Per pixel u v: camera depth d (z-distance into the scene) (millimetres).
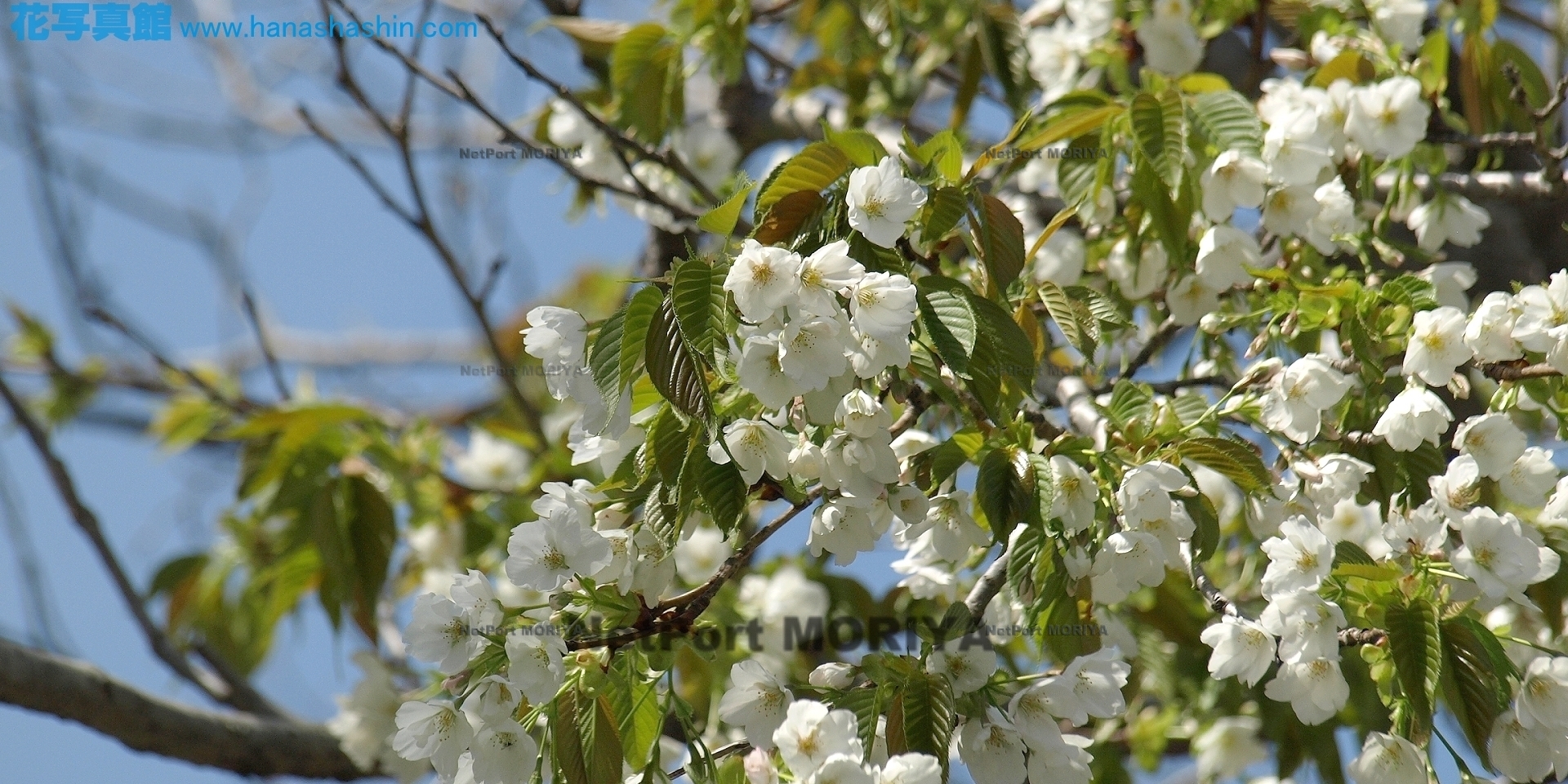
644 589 2904
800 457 2871
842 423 2883
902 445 2973
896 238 2857
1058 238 3184
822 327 2832
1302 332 3049
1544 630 3174
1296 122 3080
